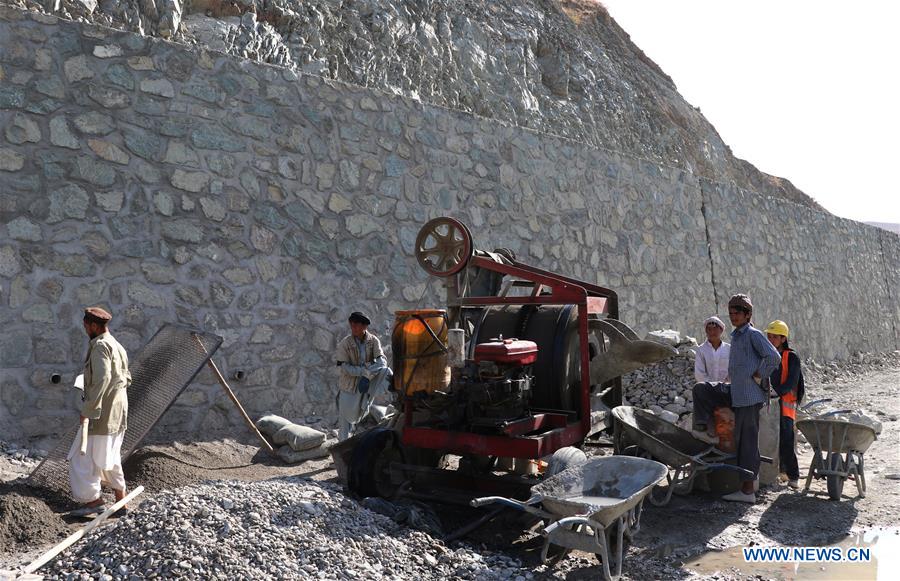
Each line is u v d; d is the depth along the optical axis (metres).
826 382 18.17
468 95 14.61
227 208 8.66
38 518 5.31
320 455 8.04
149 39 8.19
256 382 8.74
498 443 5.77
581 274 13.20
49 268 7.40
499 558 5.18
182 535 4.66
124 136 7.96
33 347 7.25
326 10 12.55
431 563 4.94
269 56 10.85
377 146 10.16
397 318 6.34
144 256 8.01
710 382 7.23
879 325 25.08
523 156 12.27
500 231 11.78
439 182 10.91
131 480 6.56
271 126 9.10
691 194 16.09
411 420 6.27
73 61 7.67
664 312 15.02
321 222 9.49
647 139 20.83
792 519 6.20
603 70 21.42
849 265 23.12
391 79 13.02
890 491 7.06
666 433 7.14
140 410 6.88
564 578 4.91
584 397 6.53
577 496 5.21
